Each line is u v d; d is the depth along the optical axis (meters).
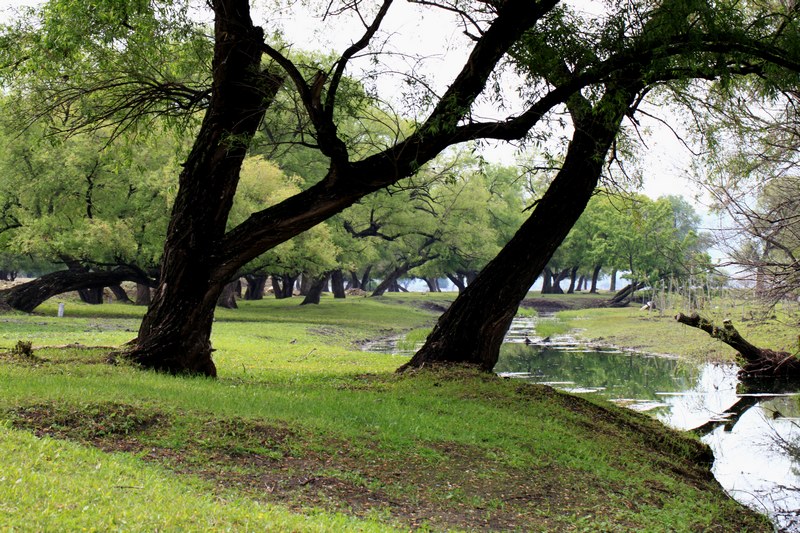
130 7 12.43
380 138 38.81
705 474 11.32
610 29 12.34
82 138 32.56
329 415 10.03
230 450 8.07
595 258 68.94
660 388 19.91
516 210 68.00
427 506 7.44
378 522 6.65
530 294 84.38
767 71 12.49
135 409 8.71
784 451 13.30
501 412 11.61
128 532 5.00
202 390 10.77
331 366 18.84
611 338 34.44
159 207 34.97
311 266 41.16
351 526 6.09
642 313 47.97
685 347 28.73
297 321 39.84
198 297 13.73
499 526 7.17
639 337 33.38
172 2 13.23
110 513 5.30
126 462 7.02
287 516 6.02
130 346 13.91
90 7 12.52
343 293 63.31
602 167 15.65
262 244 13.76
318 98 12.78
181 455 7.73
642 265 62.28
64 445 7.08
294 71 12.75
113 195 35.44
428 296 72.69
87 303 44.44
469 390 12.84
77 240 32.53
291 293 64.19
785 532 8.91
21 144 32.09
